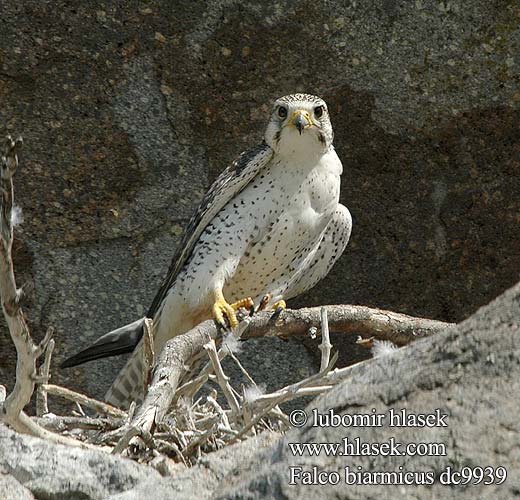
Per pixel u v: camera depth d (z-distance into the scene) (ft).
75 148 39.81
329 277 41.19
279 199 36.27
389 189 41.24
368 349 40.55
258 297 37.76
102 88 39.99
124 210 39.99
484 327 17.35
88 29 39.91
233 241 35.96
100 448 22.93
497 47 41.16
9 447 19.35
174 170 40.24
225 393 26.27
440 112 41.19
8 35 39.55
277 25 40.50
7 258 19.12
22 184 39.45
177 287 36.22
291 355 40.47
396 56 40.93
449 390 16.96
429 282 41.24
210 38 40.29
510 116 41.32
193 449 24.00
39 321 39.17
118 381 35.78
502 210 41.42
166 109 40.24
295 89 40.60
